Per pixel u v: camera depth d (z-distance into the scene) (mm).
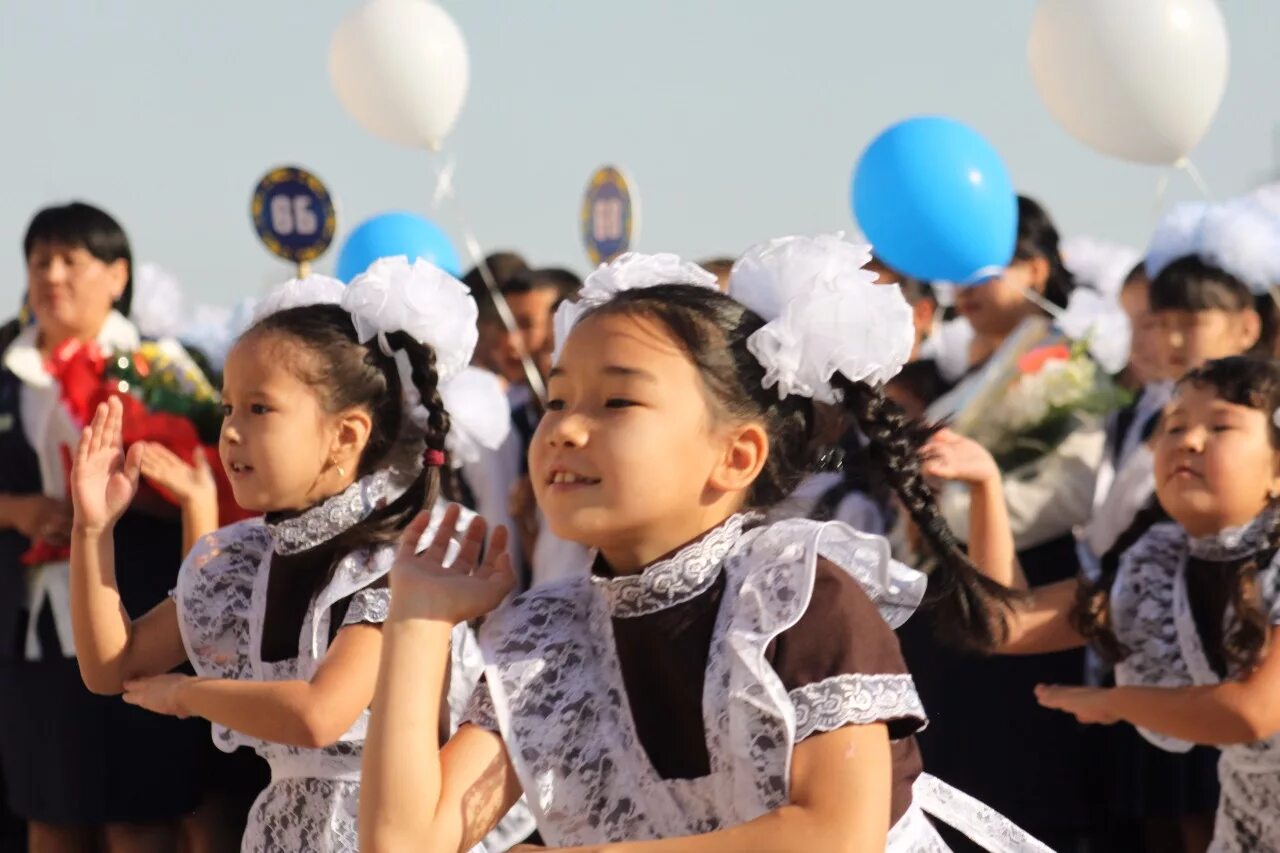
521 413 7027
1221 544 3961
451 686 3520
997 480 4117
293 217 7840
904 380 6148
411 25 6832
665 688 2592
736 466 2600
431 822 2479
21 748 5891
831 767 2373
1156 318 5449
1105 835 5441
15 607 5844
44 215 5988
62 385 5766
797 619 2424
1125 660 4133
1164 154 5918
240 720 3336
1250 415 3922
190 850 6008
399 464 3742
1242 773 3930
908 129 5848
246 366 3617
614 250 9328
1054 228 6270
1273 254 5367
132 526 5594
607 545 2607
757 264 2689
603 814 2613
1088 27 5801
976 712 5289
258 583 3670
